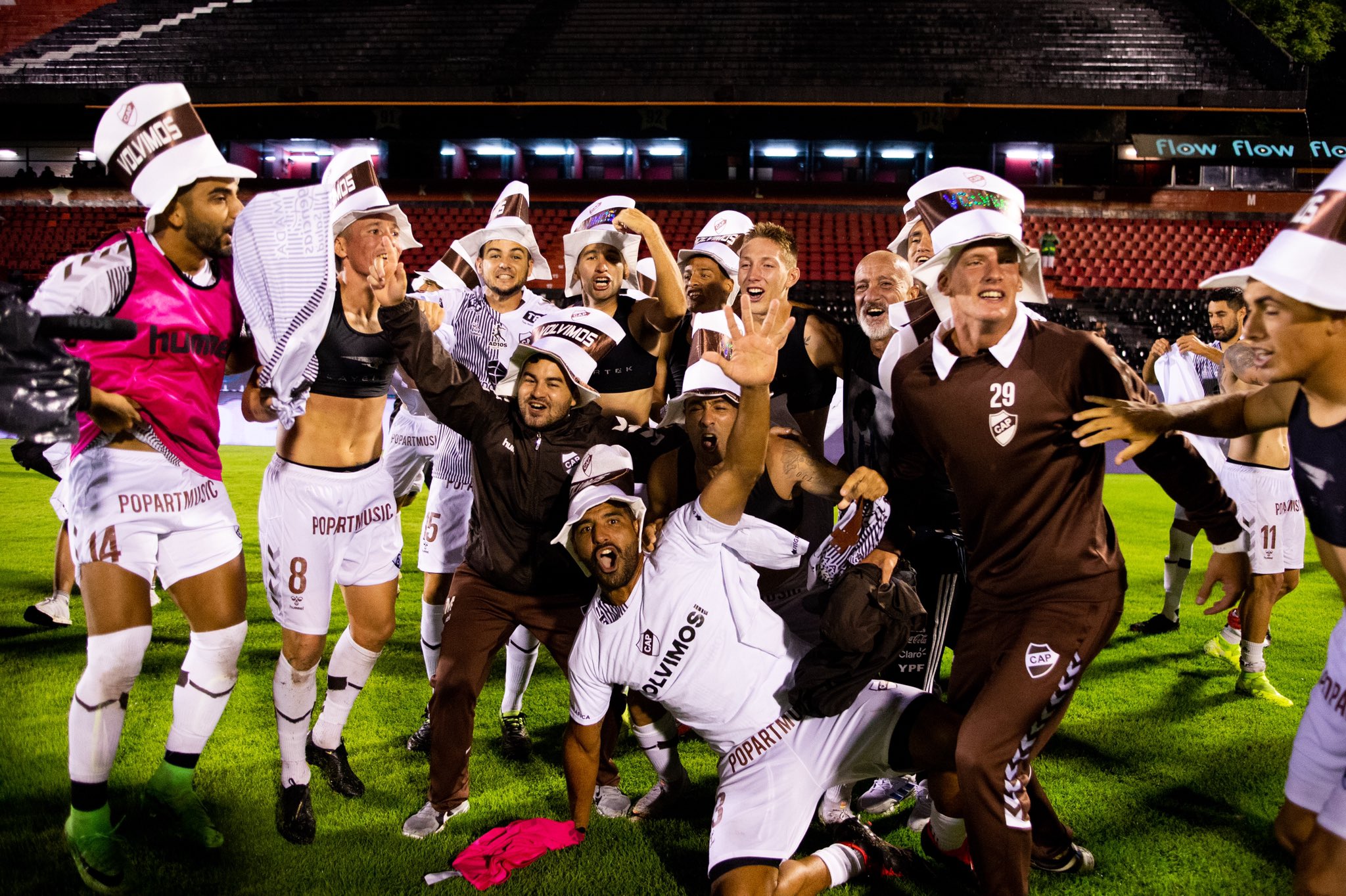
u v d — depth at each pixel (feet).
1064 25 90.43
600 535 10.20
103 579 10.45
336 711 12.89
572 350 11.78
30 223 82.89
